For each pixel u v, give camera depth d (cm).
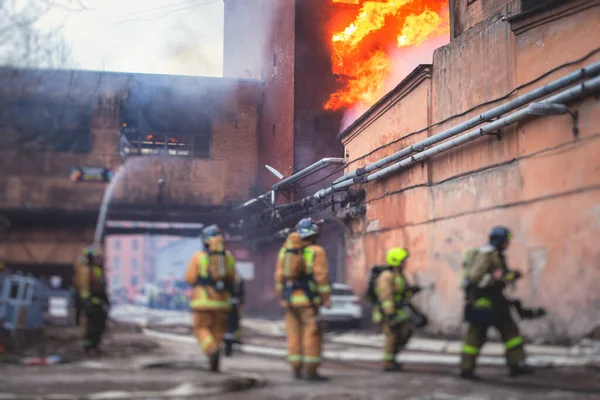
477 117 1291
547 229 1144
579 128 1075
